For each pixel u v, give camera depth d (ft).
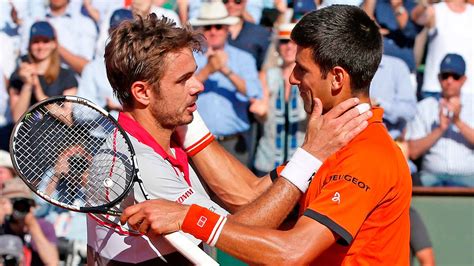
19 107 27.78
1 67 27.84
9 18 27.91
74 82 27.96
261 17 28.19
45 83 27.84
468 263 27.48
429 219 27.48
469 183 28.40
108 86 27.84
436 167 28.53
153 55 14.48
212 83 27.68
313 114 14.79
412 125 28.55
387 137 14.56
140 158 14.75
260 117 27.78
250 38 27.84
